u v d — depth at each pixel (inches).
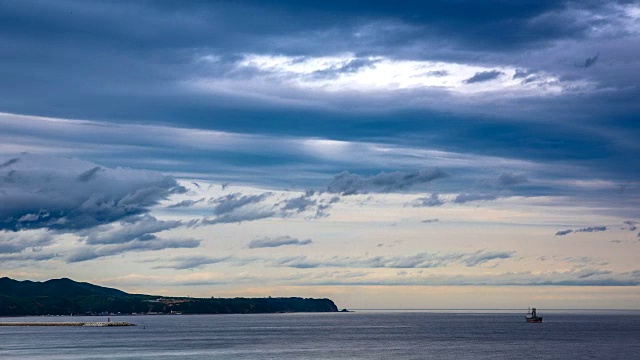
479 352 7751.0
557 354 7436.0
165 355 7440.9
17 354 7682.1
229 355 7450.8
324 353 7711.6
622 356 7185.0
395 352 7810.0
